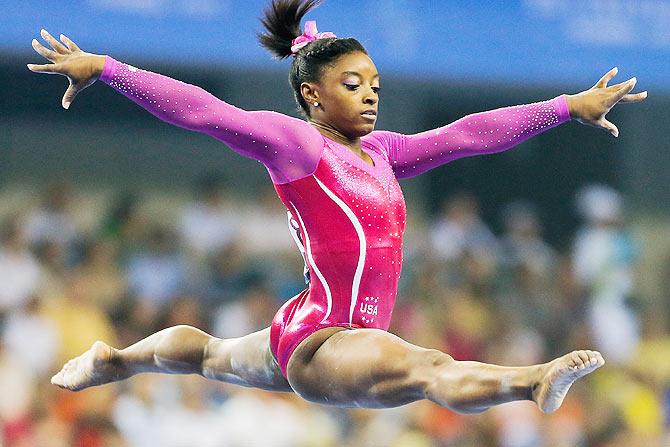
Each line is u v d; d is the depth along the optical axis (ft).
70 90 31.94
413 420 78.79
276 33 37.09
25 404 68.49
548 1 87.30
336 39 34.88
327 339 32.89
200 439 72.33
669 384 92.17
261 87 99.91
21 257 76.89
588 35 87.81
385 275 34.17
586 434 83.66
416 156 36.70
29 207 88.22
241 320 79.05
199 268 85.20
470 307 89.97
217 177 89.76
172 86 32.14
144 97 31.96
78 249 81.25
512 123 36.47
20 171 94.02
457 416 80.02
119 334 76.89
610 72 36.60
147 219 89.20
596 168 111.55
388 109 104.68
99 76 31.99
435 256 93.15
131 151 97.76
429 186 107.86
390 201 34.40
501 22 85.46
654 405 89.71
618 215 101.40
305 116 35.73
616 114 112.68
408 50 82.12
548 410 27.27
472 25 84.64
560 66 86.69
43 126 95.20
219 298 82.84
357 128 34.12
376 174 34.42
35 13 72.38
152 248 83.15
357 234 33.63
